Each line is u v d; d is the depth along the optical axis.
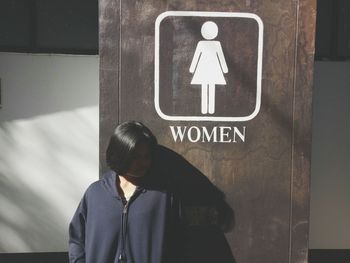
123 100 2.68
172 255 2.43
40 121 4.01
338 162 4.23
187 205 2.78
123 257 2.25
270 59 2.72
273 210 2.82
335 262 4.28
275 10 2.70
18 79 3.95
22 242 4.12
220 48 2.69
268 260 2.84
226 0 2.67
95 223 2.27
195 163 2.75
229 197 2.79
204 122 2.73
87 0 3.96
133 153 2.20
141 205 2.27
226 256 2.82
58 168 4.07
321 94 4.16
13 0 3.90
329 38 4.12
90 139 4.06
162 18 2.66
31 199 4.08
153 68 2.68
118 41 2.65
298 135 2.78
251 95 2.73
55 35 3.97
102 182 2.34
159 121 2.71
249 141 2.76
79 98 4.01
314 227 4.28
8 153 4.01
